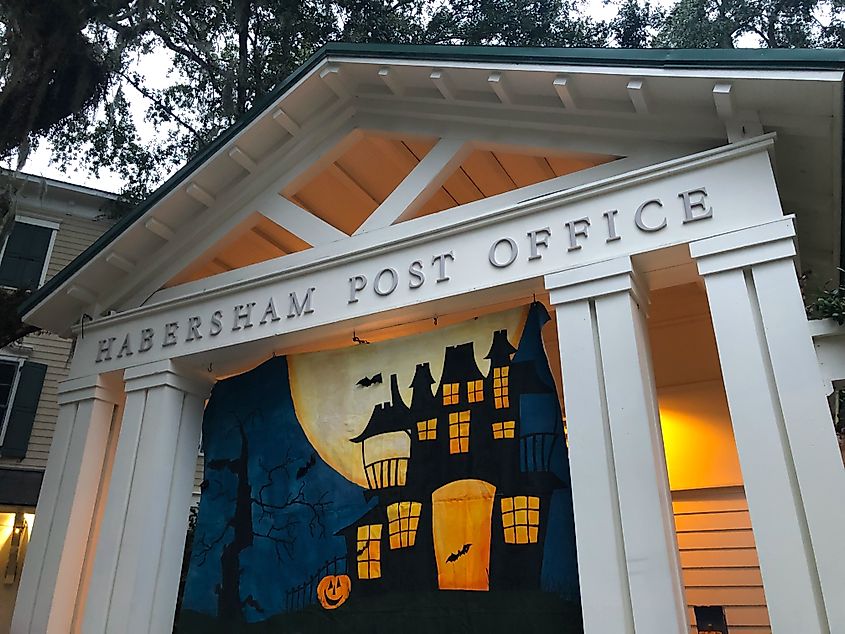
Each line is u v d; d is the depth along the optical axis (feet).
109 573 19.06
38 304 23.52
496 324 16.92
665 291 20.81
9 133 28.35
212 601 18.35
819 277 21.04
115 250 22.63
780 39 47.01
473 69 17.57
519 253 16.39
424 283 17.40
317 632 16.58
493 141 18.74
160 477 19.90
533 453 15.35
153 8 37.88
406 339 18.25
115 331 22.76
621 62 15.46
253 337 19.66
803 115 14.40
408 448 17.12
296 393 19.48
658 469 13.38
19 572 41.50
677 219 14.71
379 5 43.52
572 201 16.12
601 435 13.93
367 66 19.52
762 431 12.46
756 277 13.52
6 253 48.57
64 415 22.56
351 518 17.30
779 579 11.46
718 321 13.56
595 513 13.41
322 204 24.13
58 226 50.62
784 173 16.25
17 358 46.88
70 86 30.76
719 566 22.09
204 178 21.70
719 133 15.56
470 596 14.98
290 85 20.35
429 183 19.15
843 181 16.35
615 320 14.67
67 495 21.09
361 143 21.76
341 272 18.99
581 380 14.56
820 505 11.53
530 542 14.69
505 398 16.15
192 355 20.71
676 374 23.73
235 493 19.40
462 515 15.75
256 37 43.34
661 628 12.08
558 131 17.87
